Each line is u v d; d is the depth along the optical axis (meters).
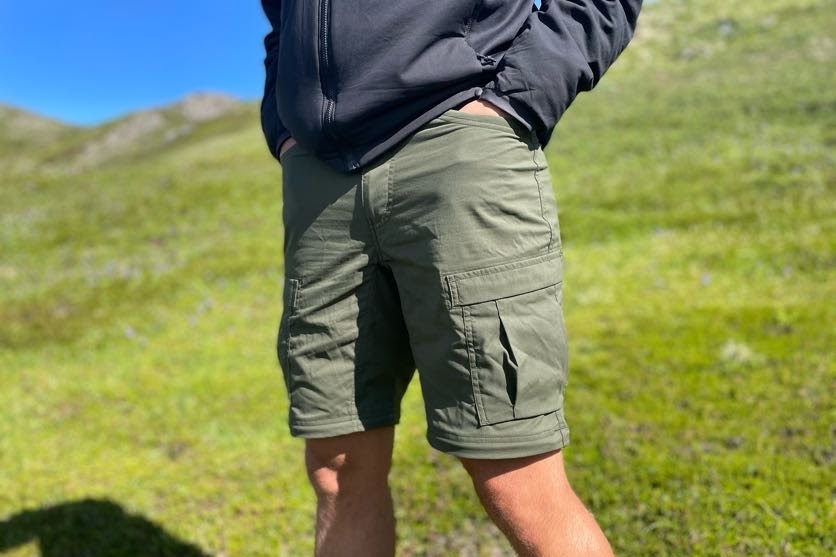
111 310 8.31
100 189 16.83
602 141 15.70
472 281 1.55
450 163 1.54
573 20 1.63
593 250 8.73
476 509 3.18
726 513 2.81
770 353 4.57
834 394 3.83
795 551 2.53
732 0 29.30
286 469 3.88
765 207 9.31
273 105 1.93
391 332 1.77
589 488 3.17
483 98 1.57
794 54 20.77
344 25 1.57
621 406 4.04
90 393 5.60
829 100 15.23
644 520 2.88
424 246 1.58
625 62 24.62
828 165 10.89
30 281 10.06
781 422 3.61
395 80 1.53
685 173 12.02
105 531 3.33
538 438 1.54
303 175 1.73
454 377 1.58
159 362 6.33
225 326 7.32
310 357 1.77
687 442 3.51
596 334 5.49
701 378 4.33
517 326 1.55
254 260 9.90
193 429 4.70
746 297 6.05
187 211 13.77
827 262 6.68
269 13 2.04
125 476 4.00
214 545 3.15
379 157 1.60
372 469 1.85
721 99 17.55
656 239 8.77
